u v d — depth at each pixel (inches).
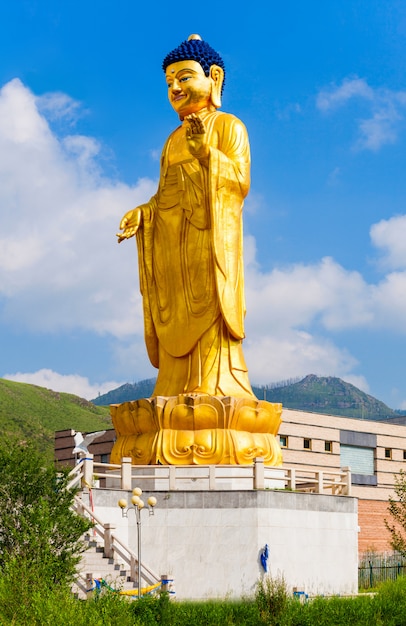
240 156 1611.7
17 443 1189.1
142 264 1697.8
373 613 1074.7
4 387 5201.8
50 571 995.3
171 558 1357.0
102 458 2237.9
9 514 1077.1
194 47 1711.4
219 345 1593.3
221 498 1363.2
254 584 1318.9
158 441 1498.5
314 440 2215.8
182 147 1665.8
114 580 1110.4
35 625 870.4
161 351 1660.9
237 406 1503.4
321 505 1440.7
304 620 1051.3
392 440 2415.1
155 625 1000.9
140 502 1143.0
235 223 1605.6
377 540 2277.3
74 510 1237.7
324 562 1421.0
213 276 1594.5
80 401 5693.9
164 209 1663.4
